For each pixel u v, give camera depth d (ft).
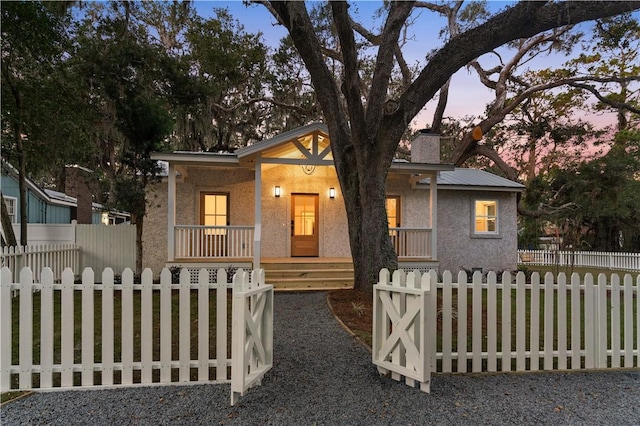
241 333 9.09
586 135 56.95
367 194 21.47
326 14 38.65
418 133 38.17
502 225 37.99
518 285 11.77
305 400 9.37
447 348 11.25
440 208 36.96
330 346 13.56
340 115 23.59
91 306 10.23
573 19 18.69
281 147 29.78
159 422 8.29
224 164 30.25
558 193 50.88
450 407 9.11
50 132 27.09
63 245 28.86
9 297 10.05
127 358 10.29
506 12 19.79
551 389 10.27
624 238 64.13
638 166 56.75
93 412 8.73
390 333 11.16
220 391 9.89
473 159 76.43
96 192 48.65
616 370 11.82
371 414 8.71
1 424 8.14
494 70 58.59
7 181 38.55
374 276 21.30
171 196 28.60
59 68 26.84
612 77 46.39
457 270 36.78
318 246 36.35
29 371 9.95
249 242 32.55
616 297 12.28
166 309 10.46
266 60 51.55
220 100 46.96
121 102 30.07
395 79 58.08
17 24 23.13
